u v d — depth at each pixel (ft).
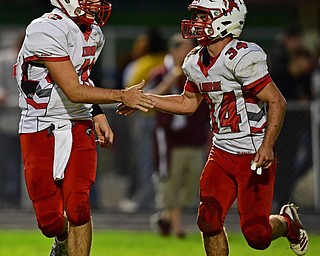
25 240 115.14
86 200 71.82
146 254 102.58
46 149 72.84
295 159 140.05
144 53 139.13
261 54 71.72
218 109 73.67
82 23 72.54
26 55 71.87
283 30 187.93
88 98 70.54
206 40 72.84
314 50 166.50
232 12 72.43
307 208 139.95
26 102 73.31
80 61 72.43
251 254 101.65
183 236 121.08
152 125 139.64
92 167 73.10
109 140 78.89
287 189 140.26
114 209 140.97
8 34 183.32
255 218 73.05
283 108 71.61
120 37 192.13
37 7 226.58
